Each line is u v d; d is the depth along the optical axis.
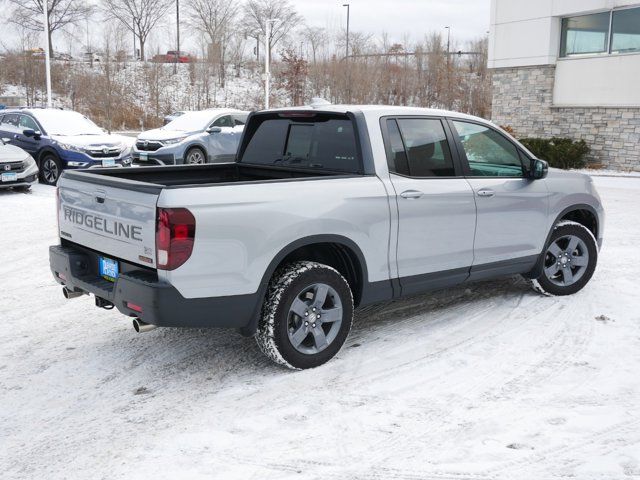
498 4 21.45
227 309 4.14
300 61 42.31
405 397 4.14
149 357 4.87
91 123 15.70
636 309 5.92
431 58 41.88
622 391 4.20
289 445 3.56
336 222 4.50
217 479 3.22
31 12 54.66
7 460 3.43
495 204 5.49
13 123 15.27
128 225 4.12
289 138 5.46
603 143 19.20
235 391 4.26
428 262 5.12
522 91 21.22
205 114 16.92
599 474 3.23
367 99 41.06
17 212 11.16
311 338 4.64
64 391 4.29
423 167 5.12
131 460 3.42
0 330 5.46
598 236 6.55
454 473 3.26
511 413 3.90
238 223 4.07
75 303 6.23
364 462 3.38
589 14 19.17
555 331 5.35
